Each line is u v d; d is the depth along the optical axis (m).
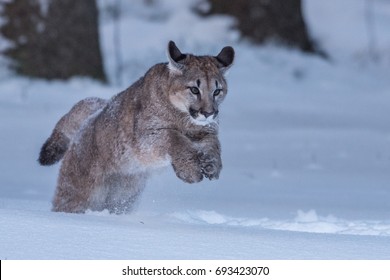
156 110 10.19
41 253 7.82
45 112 22.67
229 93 25.75
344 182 15.96
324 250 8.29
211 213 11.22
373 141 21.27
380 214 12.14
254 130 22.34
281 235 8.98
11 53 24.66
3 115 22.17
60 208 10.98
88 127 10.84
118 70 25.91
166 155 10.18
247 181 15.88
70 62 24.78
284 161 18.42
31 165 17.52
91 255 7.80
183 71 10.12
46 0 24.62
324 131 22.50
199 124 10.12
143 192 11.06
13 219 8.84
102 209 10.89
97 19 25.16
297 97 26.05
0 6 24.59
